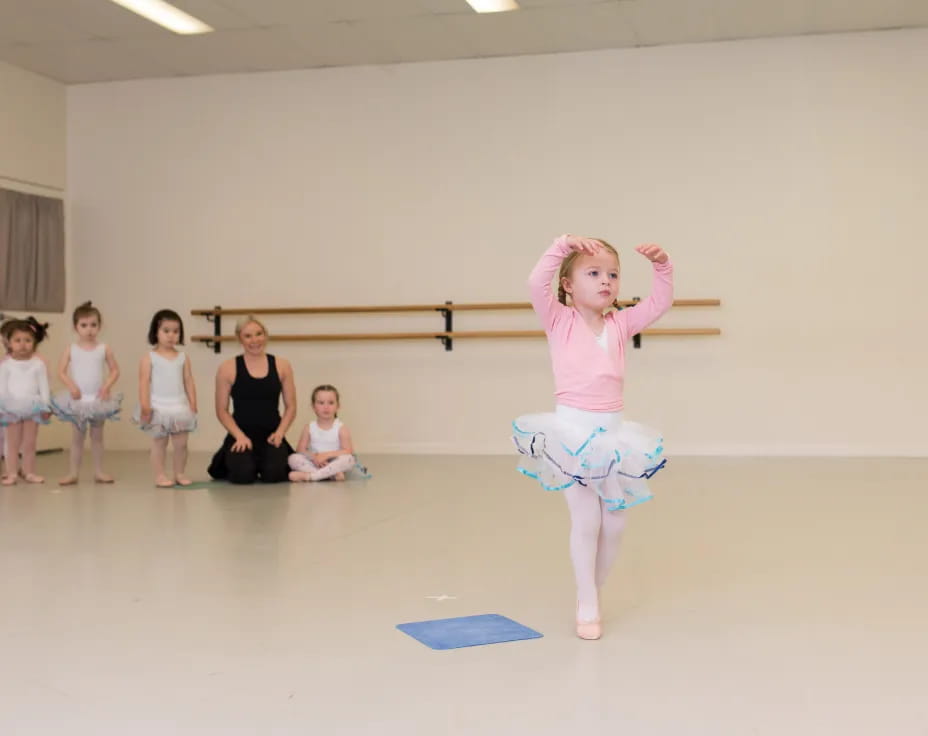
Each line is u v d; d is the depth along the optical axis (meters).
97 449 5.57
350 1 6.00
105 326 7.80
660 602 2.71
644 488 2.39
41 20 6.33
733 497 4.74
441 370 7.27
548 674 2.09
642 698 1.93
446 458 6.88
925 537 3.67
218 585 2.94
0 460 6.46
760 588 2.87
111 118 7.78
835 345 6.71
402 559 3.32
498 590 2.88
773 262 6.77
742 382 6.82
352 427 7.40
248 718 1.85
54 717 1.86
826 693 1.96
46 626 2.50
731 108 6.81
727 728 1.77
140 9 6.13
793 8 6.17
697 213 6.87
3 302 7.23
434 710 1.88
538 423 2.40
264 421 5.61
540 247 7.10
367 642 2.34
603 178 7.00
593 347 2.42
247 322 5.61
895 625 2.46
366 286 7.38
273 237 7.53
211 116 7.61
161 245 7.71
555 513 4.33
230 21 6.36
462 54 7.08
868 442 6.68
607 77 6.98
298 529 3.91
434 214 7.26
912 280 6.61
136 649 2.30
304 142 7.46
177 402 5.41
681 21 6.41
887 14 6.30
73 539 3.70
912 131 6.59
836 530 3.82
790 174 6.74
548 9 6.16
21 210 7.39
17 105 7.38
